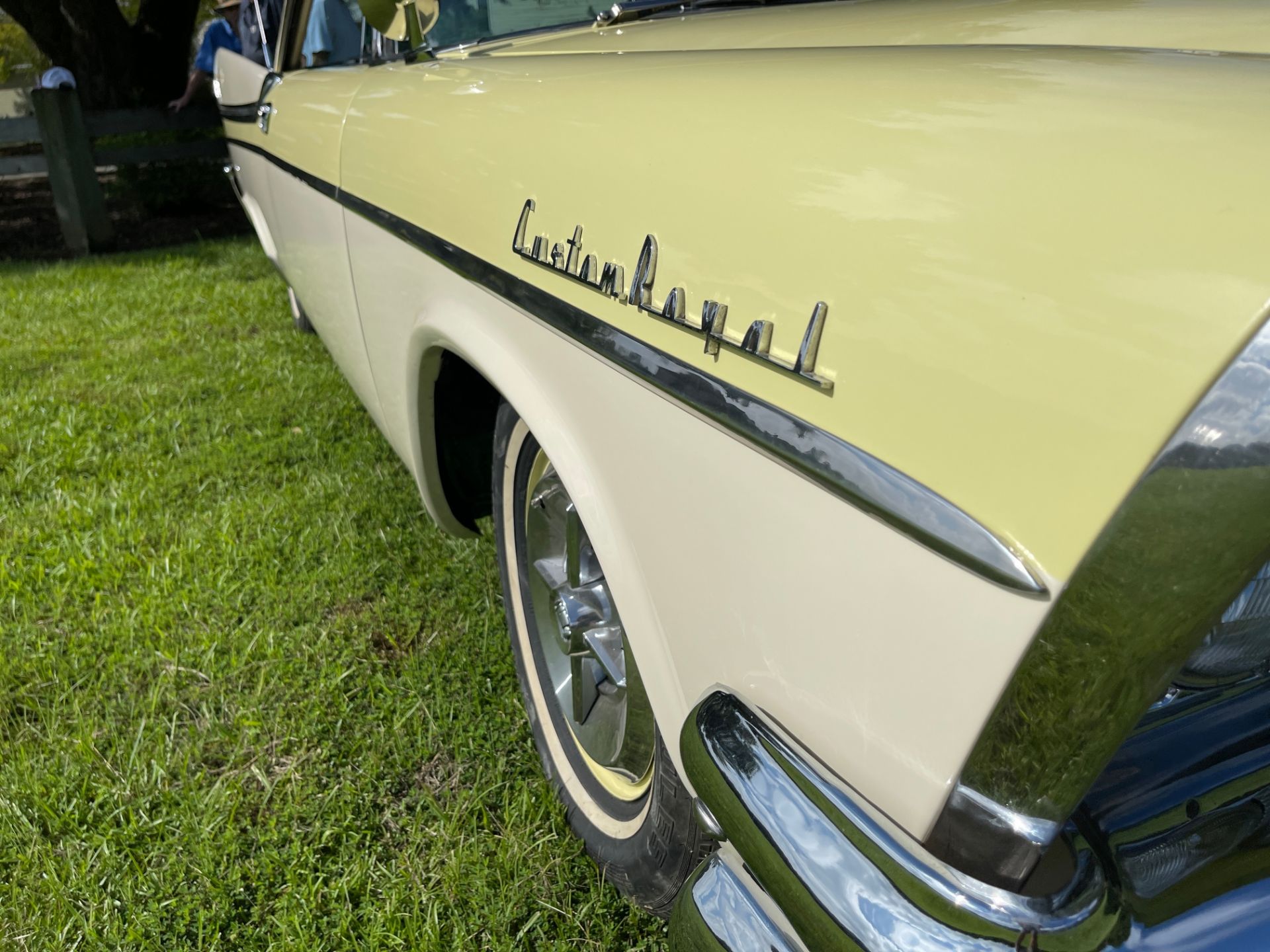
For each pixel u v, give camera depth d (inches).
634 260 38.4
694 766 35.6
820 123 32.6
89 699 83.8
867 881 28.2
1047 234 24.8
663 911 57.7
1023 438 24.3
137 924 62.8
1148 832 28.5
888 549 27.9
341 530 109.2
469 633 90.0
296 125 95.3
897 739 28.5
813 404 29.9
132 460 131.0
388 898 63.9
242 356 173.5
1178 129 24.7
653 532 40.0
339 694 82.4
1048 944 25.5
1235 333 21.4
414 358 66.8
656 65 45.5
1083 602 23.5
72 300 217.0
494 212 50.3
